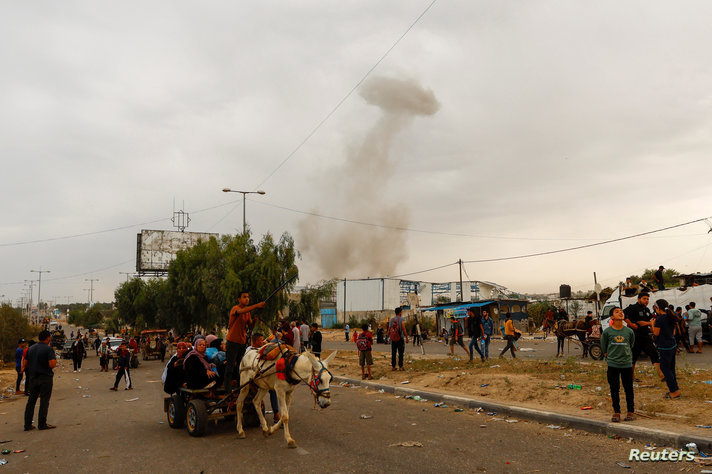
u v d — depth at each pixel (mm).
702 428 7781
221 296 36125
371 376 17469
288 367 8383
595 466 6672
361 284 77812
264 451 8000
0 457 8328
